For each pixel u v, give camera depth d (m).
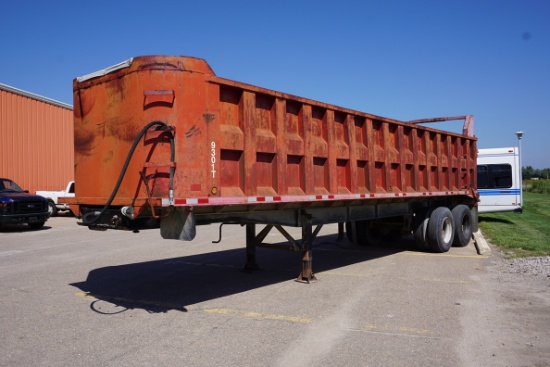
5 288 7.72
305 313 6.15
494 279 8.10
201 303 6.70
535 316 5.88
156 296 7.13
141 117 5.68
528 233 14.67
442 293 7.14
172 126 5.59
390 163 9.65
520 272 8.65
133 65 5.75
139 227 6.23
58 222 21.48
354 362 4.47
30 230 17.98
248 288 7.64
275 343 5.01
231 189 6.26
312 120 7.68
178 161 5.59
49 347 4.91
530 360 4.49
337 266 9.64
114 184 6.07
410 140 10.49
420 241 11.50
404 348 4.83
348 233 12.87
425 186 11.11
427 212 11.49
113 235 16.14
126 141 5.88
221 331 5.42
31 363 4.48
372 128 9.16
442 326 5.53
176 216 5.78
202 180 5.75
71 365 4.43
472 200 14.08
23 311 6.30
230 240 14.49
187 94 5.69
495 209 19.25
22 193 18.44
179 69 5.67
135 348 4.88
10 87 23.70
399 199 10.23
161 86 5.61
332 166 7.98
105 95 6.24
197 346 4.93
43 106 25.92
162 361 4.52
